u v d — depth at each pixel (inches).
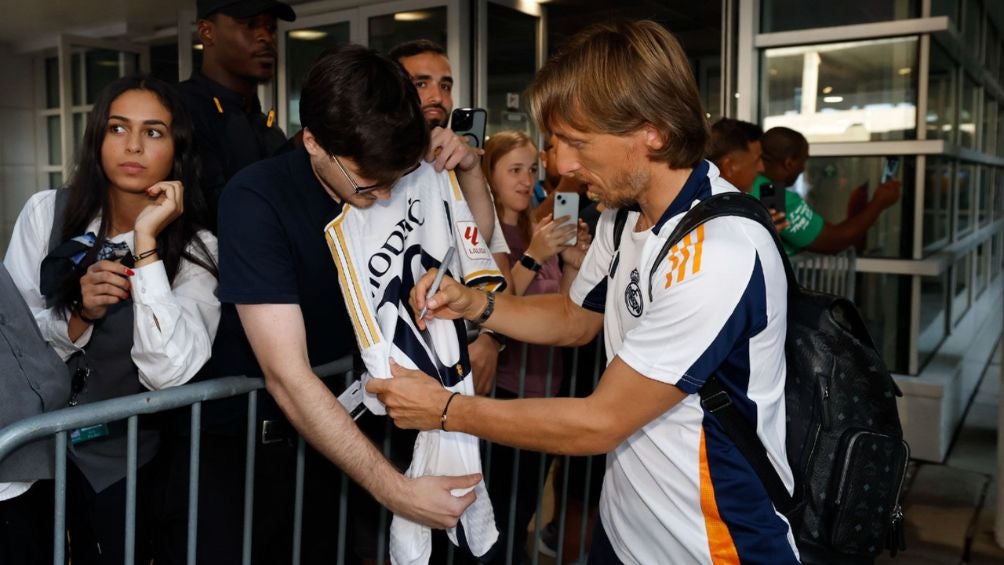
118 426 66.4
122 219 67.2
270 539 67.8
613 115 45.4
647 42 45.5
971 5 195.0
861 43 155.9
